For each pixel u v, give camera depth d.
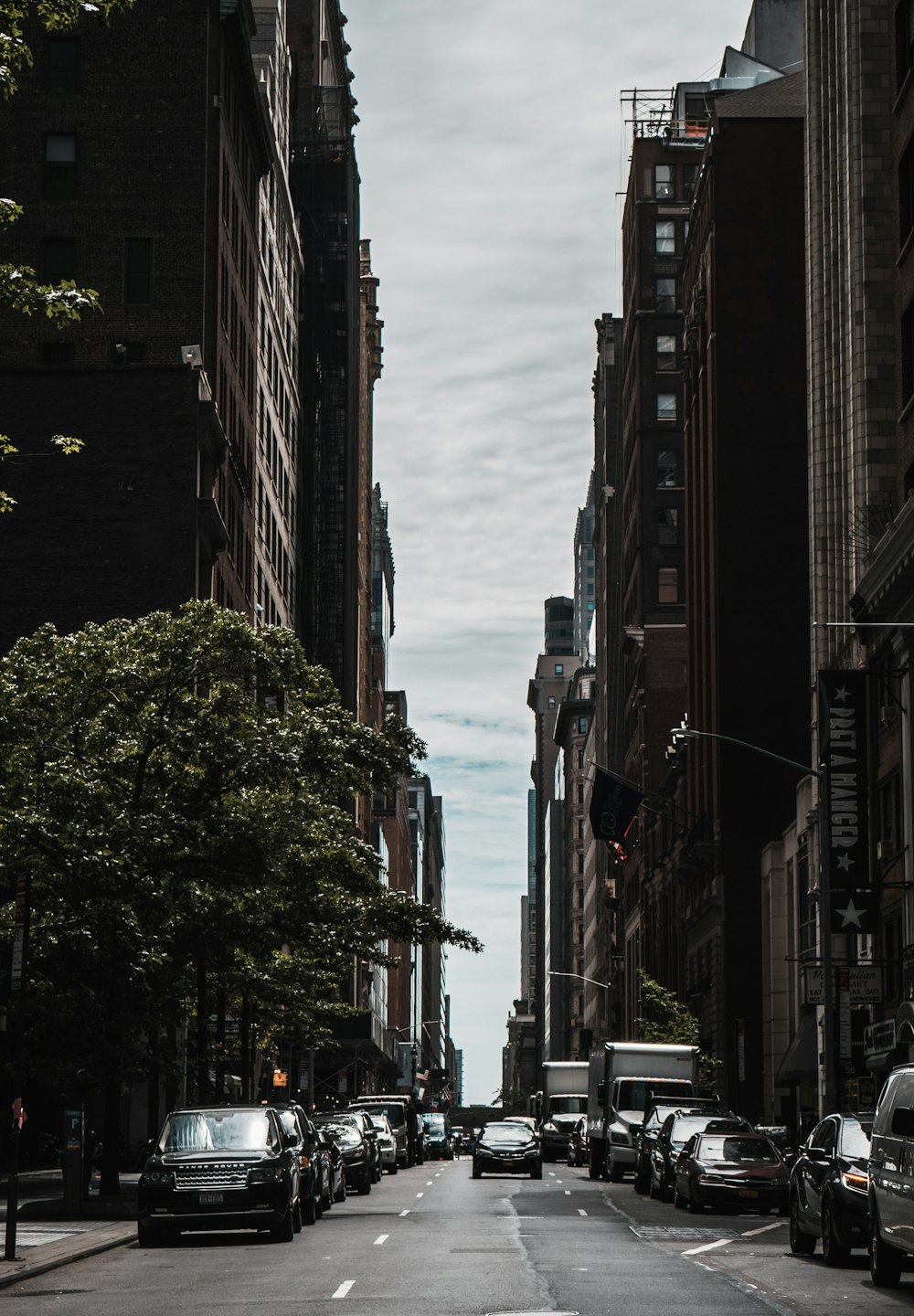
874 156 59.88
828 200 68.25
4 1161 58.97
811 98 70.00
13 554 71.62
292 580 116.19
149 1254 27.59
